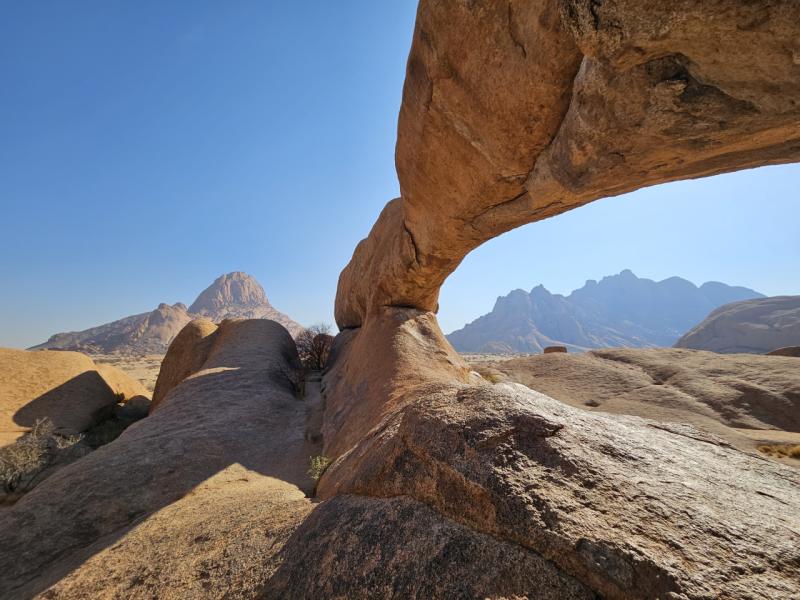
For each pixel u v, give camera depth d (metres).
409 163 9.16
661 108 3.60
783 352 28.41
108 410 21.88
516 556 2.64
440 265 13.67
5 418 16.92
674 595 2.12
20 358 21.31
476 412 3.87
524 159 6.14
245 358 19.58
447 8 5.01
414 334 15.19
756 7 2.44
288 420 13.17
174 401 13.97
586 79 3.95
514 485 3.00
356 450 5.99
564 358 28.98
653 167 4.83
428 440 3.72
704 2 2.55
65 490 7.26
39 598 4.32
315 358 27.58
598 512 2.73
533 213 7.94
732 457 4.44
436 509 3.26
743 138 3.83
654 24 2.84
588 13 3.11
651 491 3.00
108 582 4.23
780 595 2.12
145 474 7.98
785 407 17.30
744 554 2.43
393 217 18.19
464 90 5.77
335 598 2.90
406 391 10.08
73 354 23.67
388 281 16.27
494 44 4.81
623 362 27.39
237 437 10.74
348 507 3.86
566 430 3.64
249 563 3.76
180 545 4.66
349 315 26.27
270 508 5.23
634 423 5.26
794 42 2.54
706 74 3.14
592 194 6.21
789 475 4.12
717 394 19.44
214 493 7.08
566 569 2.47
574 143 4.86
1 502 10.75
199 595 3.54
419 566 2.84
